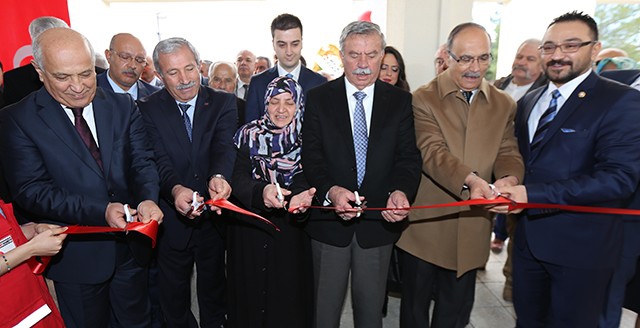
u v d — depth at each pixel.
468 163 1.75
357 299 1.85
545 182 1.57
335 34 6.16
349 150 1.72
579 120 1.52
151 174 1.68
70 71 1.33
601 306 1.62
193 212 1.57
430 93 1.84
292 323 1.83
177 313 2.07
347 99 1.76
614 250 1.57
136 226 1.37
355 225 1.73
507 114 1.76
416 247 1.90
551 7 4.85
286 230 1.76
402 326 2.06
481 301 2.67
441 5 3.79
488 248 1.88
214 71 3.68
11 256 1.19
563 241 1.58
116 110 1.61
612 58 2.88
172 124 1.89
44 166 1.48
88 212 1.46
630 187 1.42
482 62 1.66
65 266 1.57
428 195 1.87
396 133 1.74
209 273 2.16
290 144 1.76
